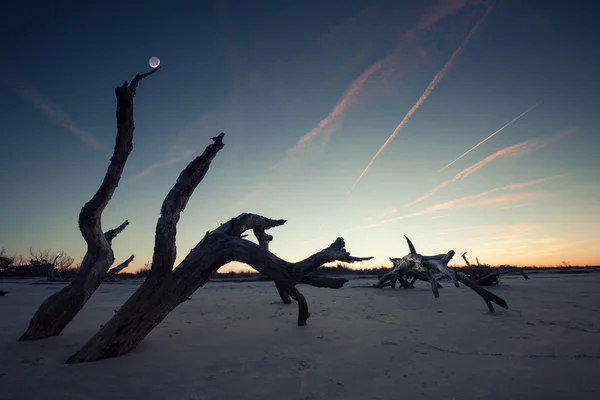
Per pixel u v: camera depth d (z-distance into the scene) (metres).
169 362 3.81
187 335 5.11
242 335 5.11
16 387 3.10
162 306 4.31
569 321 5.93
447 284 14.68
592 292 10.21
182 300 4.54
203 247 4.78
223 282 19.06
